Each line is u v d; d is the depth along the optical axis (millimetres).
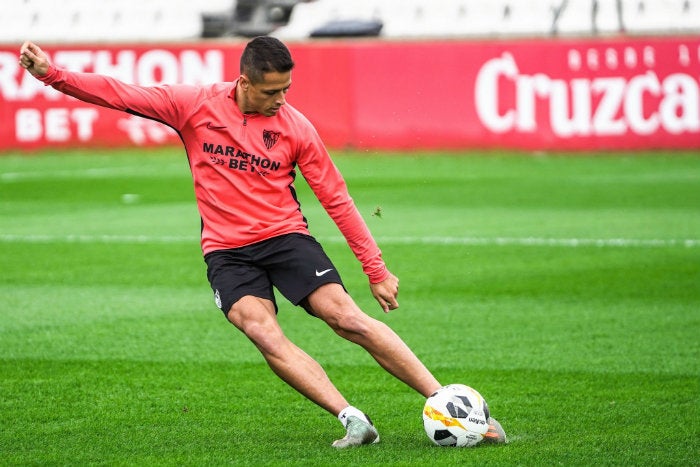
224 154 17344
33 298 30812
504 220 45656
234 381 22234
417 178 60438
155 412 19844
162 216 47469
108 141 76125
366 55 73875
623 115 71188
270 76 16562
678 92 70438
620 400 20484
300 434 18281
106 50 75500
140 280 33531
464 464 15992
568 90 71750
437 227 43938
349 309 17141
